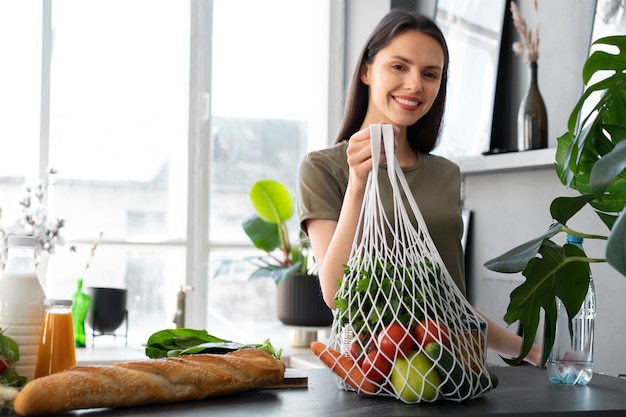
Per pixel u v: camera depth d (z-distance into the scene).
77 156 3.70
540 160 2.51
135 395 1.23
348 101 2.14
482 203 3.02
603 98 1.46
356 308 1.36
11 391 1.21
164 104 3.81
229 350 1.55
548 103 2.74
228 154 3.91
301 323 3.53
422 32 1.96
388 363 1.31
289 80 3.99
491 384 1.37
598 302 2.47
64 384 1.17
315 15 4.03
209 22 3.86
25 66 3.65
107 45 3.74
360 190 1.60
